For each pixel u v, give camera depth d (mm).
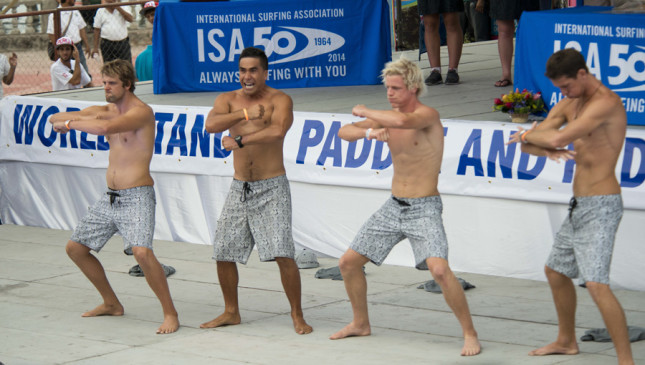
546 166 11781
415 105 9156
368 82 18922
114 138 10641
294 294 10188
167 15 19016
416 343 9602
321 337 9961
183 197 15273
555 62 8172
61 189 16828
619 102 8250
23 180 17266
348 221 13602
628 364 8172
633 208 11188
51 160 16625
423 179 9188
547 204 11836
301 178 13844
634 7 14625
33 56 25391
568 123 8602
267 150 10133
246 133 10227
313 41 18906
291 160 13977
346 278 9719
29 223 17344
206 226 15164
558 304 8898
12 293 12445
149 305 11656
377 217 9477
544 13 14352
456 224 12656
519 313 10672
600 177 8336
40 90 25391
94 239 10797
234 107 10219
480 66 20609
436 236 9062
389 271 13109
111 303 11156
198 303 11703
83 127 10117
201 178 15000
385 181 13008
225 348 9625
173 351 9562
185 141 15086
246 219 10289
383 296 11742
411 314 10828
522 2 16844
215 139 14797
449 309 10984
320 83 19094
